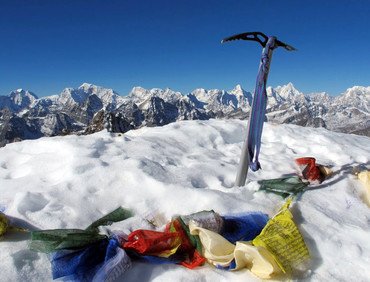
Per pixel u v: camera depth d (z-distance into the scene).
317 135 2.33
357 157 1.98
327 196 1.35
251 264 0.96
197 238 1.02
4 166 1.62
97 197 1.26
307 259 0.98
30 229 1.05
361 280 0.94
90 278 0.92
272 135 2.36
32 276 0.89
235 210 1.19
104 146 1.76
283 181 1.38
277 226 1.04
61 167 1.49
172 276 0.94
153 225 1.15
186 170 1.51
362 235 1.08
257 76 1.27
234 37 1.25
